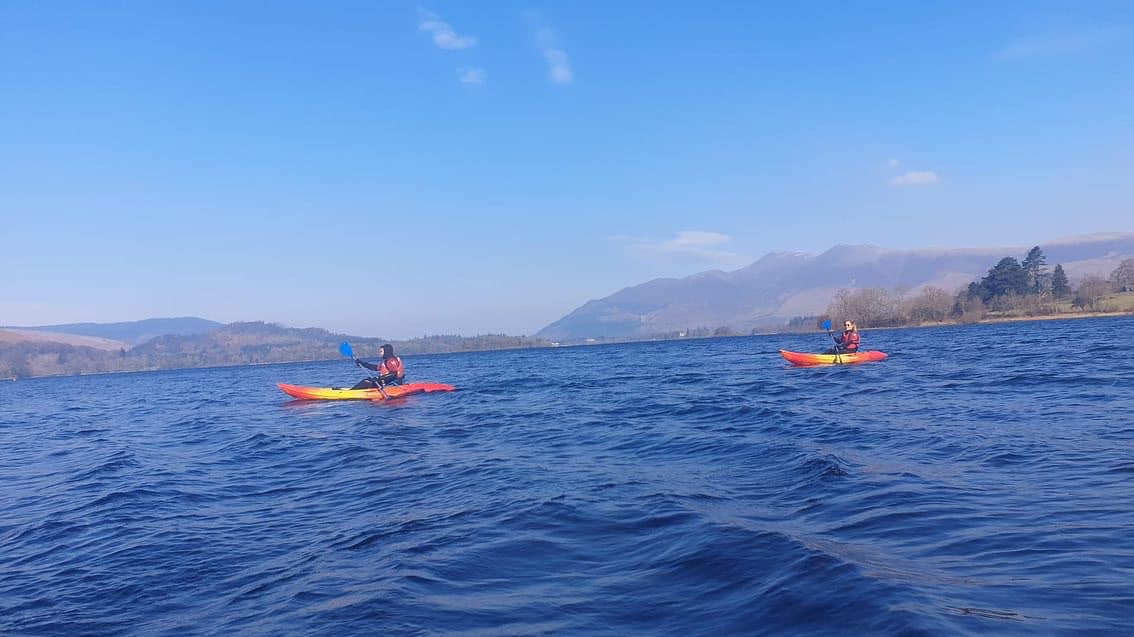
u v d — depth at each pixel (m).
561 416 16.39
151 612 5.37
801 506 6.94
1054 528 5.73
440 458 11.21
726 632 4.21
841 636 3.97
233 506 8.89
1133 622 3.93
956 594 4.44
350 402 23.20
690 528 6.33
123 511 8.90
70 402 39.94
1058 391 15.24
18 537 8.02
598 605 4.79
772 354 46.19
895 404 14.71
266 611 5.14
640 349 90.69
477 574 5.55
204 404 28.94
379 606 4.94
